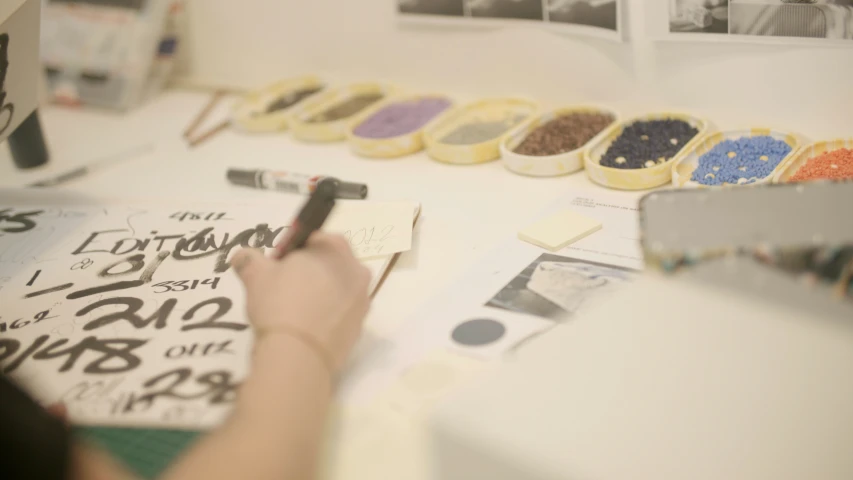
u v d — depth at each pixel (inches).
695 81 30.9
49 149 40.0
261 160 36.0
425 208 29.0
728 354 15.6
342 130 36.7
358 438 17.5
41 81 46.7
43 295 24.9
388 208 27.5
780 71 28.6
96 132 42.3
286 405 15.5
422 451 16.9
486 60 37.1
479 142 33.3
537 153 31.3
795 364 15.0
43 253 27.7
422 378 19.0
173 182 34.7
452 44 37.7
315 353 17.1
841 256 14.7
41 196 32.1
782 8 27.4
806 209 16.3
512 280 22.9
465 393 18.0
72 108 46.3
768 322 15.3
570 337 18.3
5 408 12.5
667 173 27.9
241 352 20.6
